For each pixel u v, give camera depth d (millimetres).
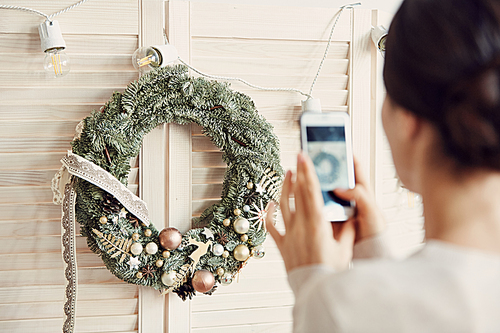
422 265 359
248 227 1031
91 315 1082
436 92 367
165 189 1090
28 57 1034
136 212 1000
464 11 352
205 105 1028
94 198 982
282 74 1136
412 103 390
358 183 583
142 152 1072
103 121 987
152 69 1032
